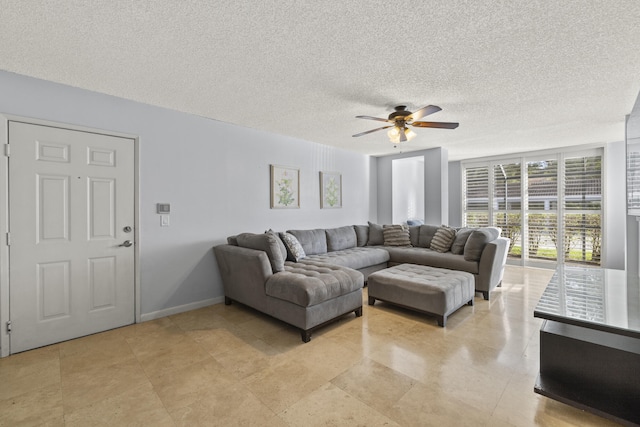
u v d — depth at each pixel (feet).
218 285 11.84
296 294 8.40
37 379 6.52
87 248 8.81
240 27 5.69
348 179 18.25
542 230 17.79
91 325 8.87
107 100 9.14
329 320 8.98
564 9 5.16
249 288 10.12
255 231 13.15
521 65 7.20
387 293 10.63
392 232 16.62
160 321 9.88
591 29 5.74
